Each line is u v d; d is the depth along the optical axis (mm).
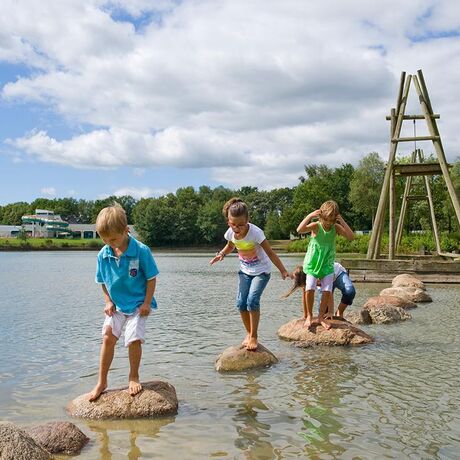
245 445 4371
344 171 104062
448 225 64625
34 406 5527
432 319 11070
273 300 15172
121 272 5414
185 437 4578
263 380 6312
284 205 143750
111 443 4480
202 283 22781
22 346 8734
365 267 20875
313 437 4512
